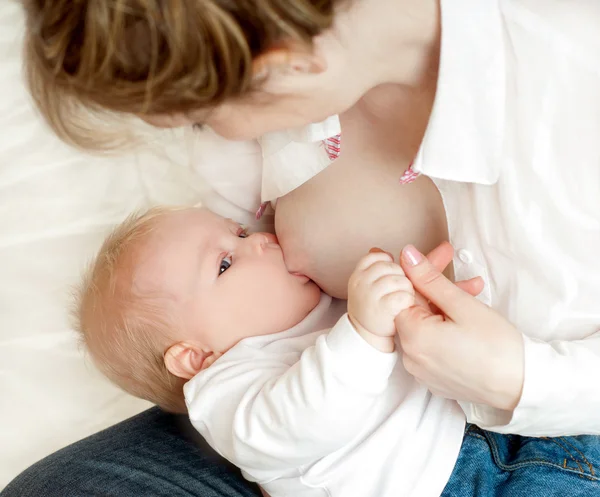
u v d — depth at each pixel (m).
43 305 1.50
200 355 1.15
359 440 0.99
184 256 1.14
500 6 0.73
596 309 0.84
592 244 0.80
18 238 1.53
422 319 0.83
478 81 0.74
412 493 0.95
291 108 0.69
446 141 0.78
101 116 0.72
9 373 1.47
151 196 1.56
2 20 1.60
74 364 1.49
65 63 0.60
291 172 1.01
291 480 1.00
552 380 0.78
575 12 0.72
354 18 0.65
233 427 0.98
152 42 0.55
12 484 1.09
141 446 1.14
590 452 0.97
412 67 0.78
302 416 0.92
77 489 1.03
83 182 1.56
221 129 0.71
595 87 0.72
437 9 0.72
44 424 1.46
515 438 1.04
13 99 1.58
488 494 0.98
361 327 0.88
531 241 0.82
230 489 1.11
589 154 0.75
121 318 1.16
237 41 0.56
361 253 1.02
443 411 1.01
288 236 1.09
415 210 0.97
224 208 1.27
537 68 0.74
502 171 0.81
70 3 0.56
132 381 1.22
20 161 1.56
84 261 1.52
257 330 1.13
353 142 0.96
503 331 0.80
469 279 0.91
